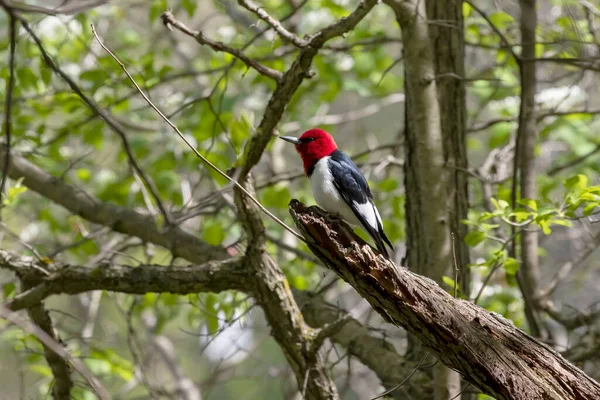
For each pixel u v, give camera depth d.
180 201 14.31
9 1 7.70
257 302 9.24
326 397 8.84
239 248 10.58
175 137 14.27
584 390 5.74
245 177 8.68
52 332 9.75
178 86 17.97
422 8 9.66
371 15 16.28
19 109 12.82
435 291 6.16
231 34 16.95
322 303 10.59
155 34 18.11
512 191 10.97
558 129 14.39
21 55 14.03
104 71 12.39
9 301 9.26
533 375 5.78
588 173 14.23
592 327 10.91
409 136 10.08
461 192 10.34
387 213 14.60
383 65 15.58
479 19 13.99
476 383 5.90
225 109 13.52
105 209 11.92
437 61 10.40
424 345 6.09
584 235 16.12
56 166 13.20
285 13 15.92
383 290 5.98
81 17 13.14
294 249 12.23
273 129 8.37
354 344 10.16
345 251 6.11
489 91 15.16
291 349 8.90
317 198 8.96
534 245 11.38
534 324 10.83
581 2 11.88
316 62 14.30
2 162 11.94
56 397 10.15
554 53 14.17
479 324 5.95
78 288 9.24
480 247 13.59
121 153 14.38
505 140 14.64
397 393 9.63
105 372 12.35
